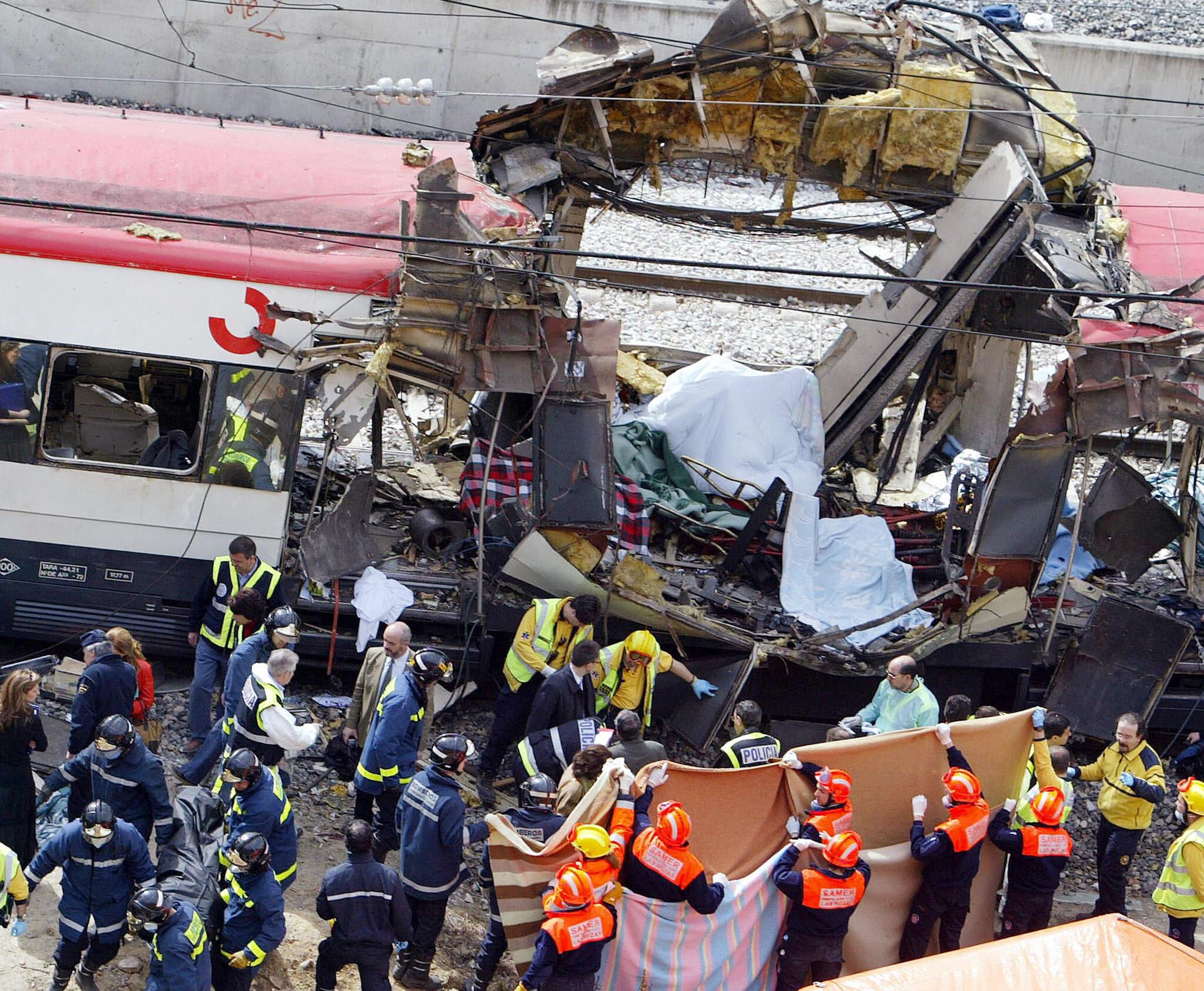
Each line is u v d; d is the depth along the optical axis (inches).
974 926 605.6
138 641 709.9
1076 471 989.8
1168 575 887.7
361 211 733.3
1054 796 581.3
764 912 542.6
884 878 569.9
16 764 541.0
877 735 574.6
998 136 813.2
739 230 885.2
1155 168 1476.4
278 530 714.2
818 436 867.4
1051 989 431.8
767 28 770.2
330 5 1389.0
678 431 843.4
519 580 716.0
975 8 1608.0
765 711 750.5
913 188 829.2
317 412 966.4
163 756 653.9
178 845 515.5
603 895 488.1
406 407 978.1
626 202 868.6
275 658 557.6
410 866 529.0
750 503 824.3
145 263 686.5
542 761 605.0
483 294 684.1
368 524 725.3
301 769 671.1
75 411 716.0
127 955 522.3
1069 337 726.5
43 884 554.3
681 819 506.9
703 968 529.7
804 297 1227.2
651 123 810.8
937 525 856.9
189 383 725.9
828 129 804.0
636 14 1424.7
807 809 555.5
